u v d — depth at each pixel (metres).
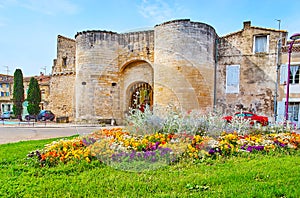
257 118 17.62
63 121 25.83
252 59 21.84
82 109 21.98
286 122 11.05
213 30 21.23
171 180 4.75
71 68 28.11
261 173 5.20
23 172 5.27
